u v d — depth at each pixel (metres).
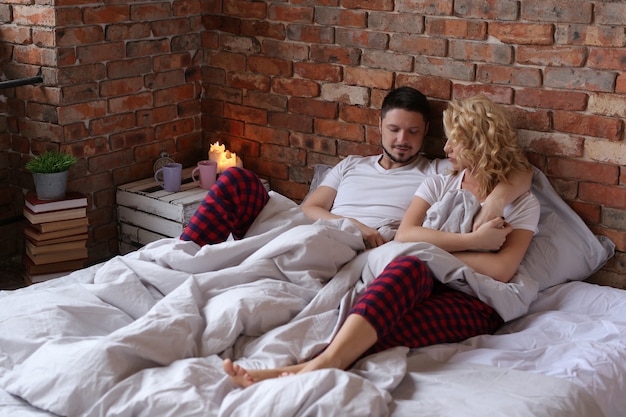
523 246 2.65
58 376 1.94
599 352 2.22
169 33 3.55
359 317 2.14
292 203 2.82
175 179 3.40
